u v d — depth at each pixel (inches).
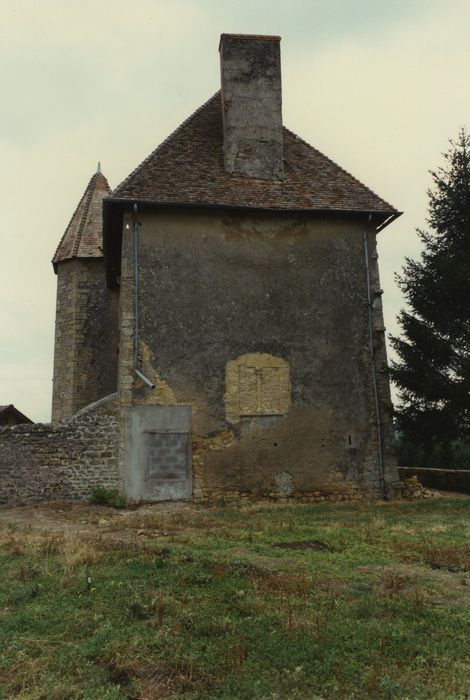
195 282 526.3
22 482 488.4
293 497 507.5
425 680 150.7
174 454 498.6
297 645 168.1
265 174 577.9
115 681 153.4
